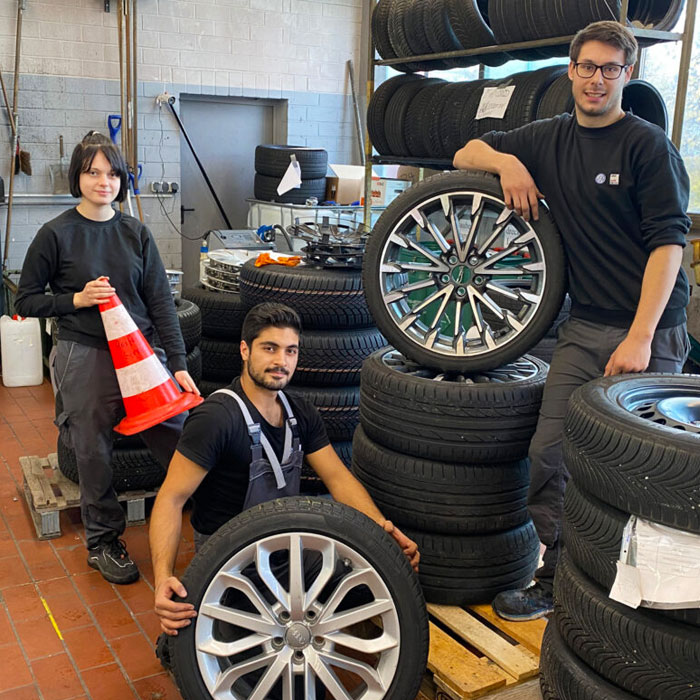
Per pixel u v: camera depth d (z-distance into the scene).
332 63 8.42
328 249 3.75
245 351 2.36
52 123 7.11
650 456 1.70
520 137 2.55
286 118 8.34
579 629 1.90
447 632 2.54
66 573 3.29
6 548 3.50
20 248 7.18
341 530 2.09
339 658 2.11
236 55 7.89
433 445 2.54
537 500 2.51
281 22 8.05
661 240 2.27
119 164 2.98
